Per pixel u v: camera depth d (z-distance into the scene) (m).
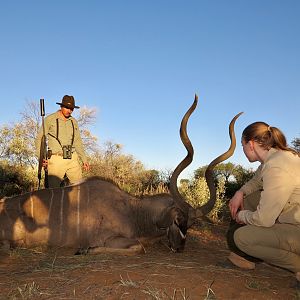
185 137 4.57
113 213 4.84
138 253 4.42
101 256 4.16
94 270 3.40
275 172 2.91
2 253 4.50
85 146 12.33
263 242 3.01
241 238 3.06
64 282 3.14
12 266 3.90
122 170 11.11
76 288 2.99
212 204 4.60
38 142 6.01
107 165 11.15
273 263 3.10
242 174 12.10
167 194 5.07
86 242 4.76
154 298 2.77
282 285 3.25
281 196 2.88
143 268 3.46
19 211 4.84
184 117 4.55
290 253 3.01
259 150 3.10
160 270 3.39
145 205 4.88
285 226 3.01
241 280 3.27
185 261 3.93
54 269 3.55
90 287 2.99
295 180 2.92
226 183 11.16
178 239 4.54
